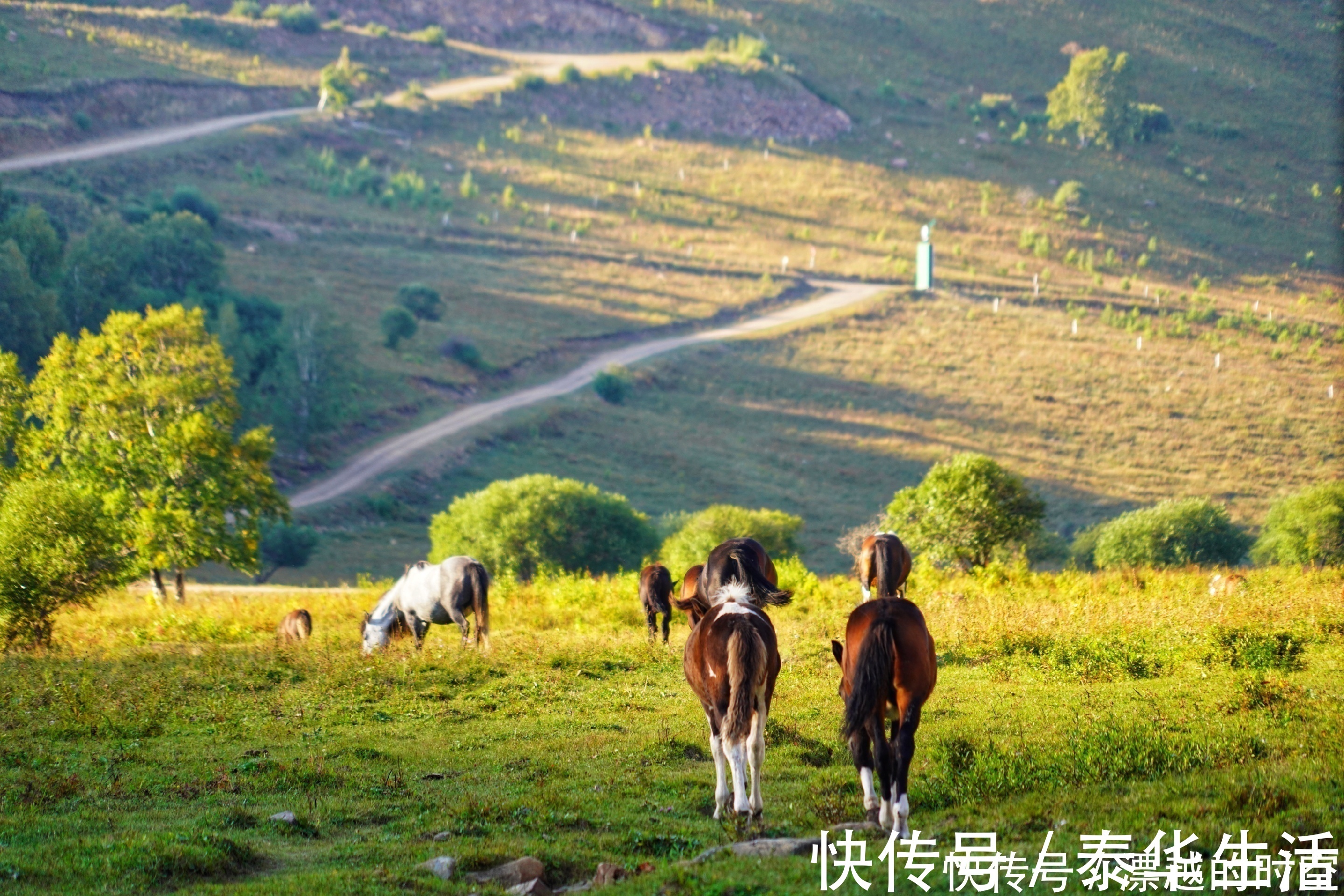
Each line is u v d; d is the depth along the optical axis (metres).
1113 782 10.03
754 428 98.69
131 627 24.73
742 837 9.02
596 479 85.31
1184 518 53.16
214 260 101.62
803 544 73.00
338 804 10.46
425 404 95.50
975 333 126.44
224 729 13.80
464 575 19.33
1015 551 34.78
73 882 7.84
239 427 81.88
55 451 34.34
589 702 15.20
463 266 133.50
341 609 26.84
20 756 12.22
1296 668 15.19
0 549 21.86
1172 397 110.44
